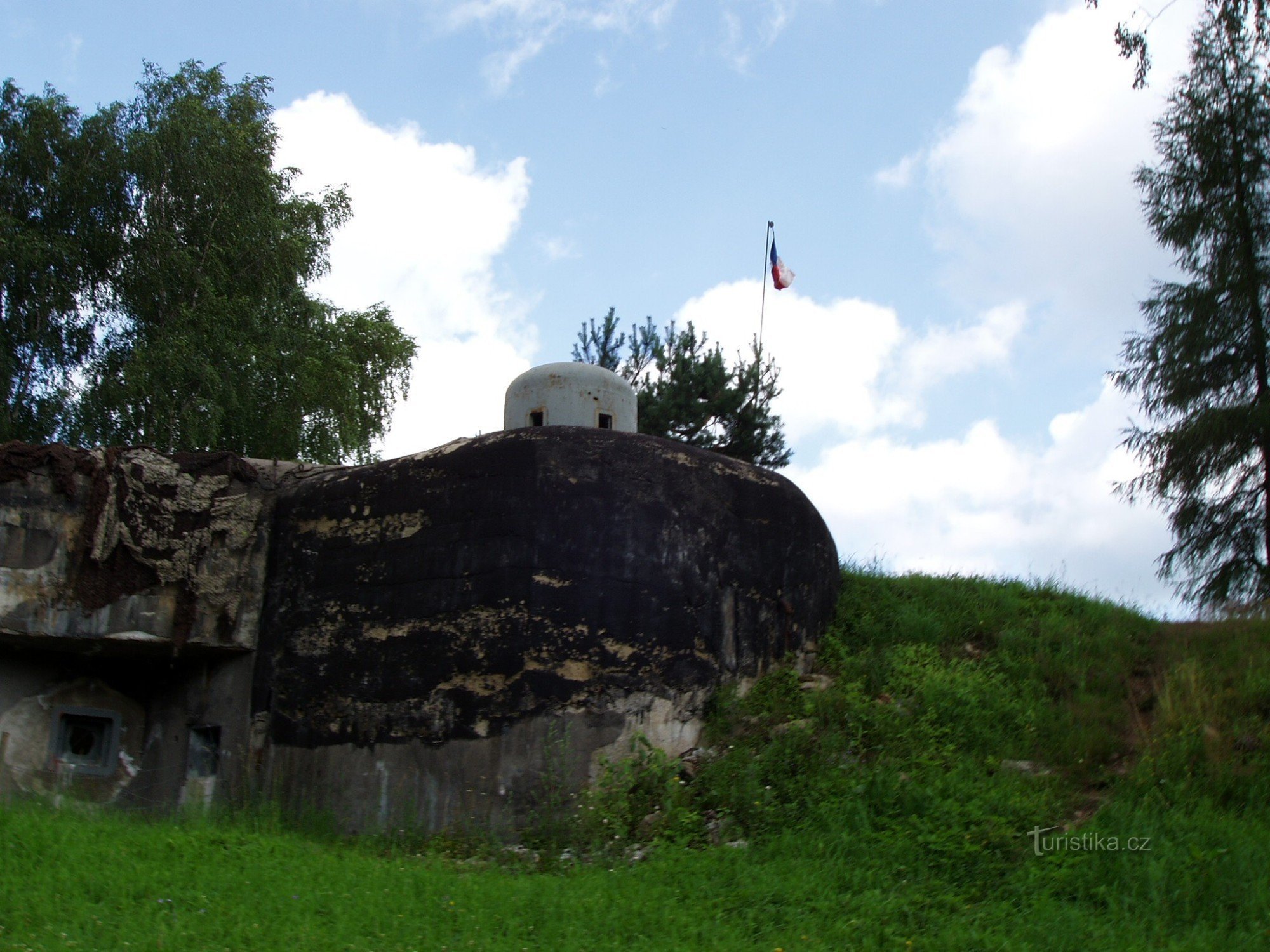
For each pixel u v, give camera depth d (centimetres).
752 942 605
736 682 995
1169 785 801
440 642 929
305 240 2136
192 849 734
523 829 849
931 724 932
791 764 879
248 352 1917
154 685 1138
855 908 650
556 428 967
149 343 1902
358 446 2169
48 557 1012
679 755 931
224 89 2123
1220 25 1251
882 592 1198
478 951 569
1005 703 960
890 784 814
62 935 554
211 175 1942
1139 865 688
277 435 2033
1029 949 589
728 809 844
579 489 941
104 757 1107
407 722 927
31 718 1066
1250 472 1587
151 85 2041
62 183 1919
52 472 1022
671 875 716
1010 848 723
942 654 1079
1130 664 1042
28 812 822
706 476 1023
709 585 993
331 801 953
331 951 560
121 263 1964
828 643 1093
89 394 1853
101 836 752
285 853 757
